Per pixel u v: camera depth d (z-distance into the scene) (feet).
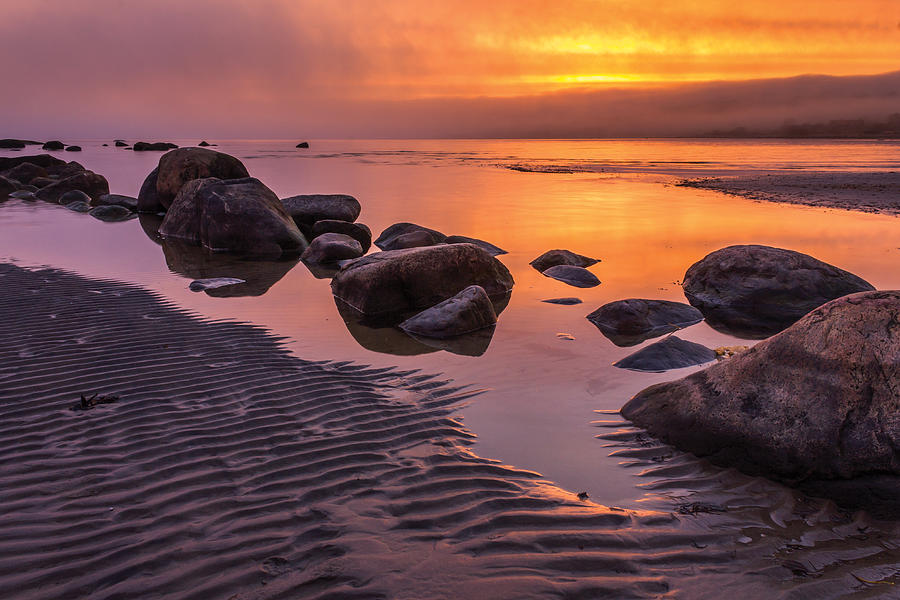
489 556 10.42
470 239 42.91
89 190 80.02
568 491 12.94
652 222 56.44
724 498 12.77
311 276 36.78
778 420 13.67
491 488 12.90
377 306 28.53
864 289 29.43
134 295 30.09
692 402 15.34
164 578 9.75
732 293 30.04
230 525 11.27
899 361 13.01
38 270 35.35
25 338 22.65
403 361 21.57
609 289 32.71
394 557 10.33
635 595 9.50
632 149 331.16
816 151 265.34
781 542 11.16
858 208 65.57
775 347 14.62
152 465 13.53
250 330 24.85
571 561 10.33
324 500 12.23
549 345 23.73
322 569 9.98
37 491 12.39
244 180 48.14
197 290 31.83
